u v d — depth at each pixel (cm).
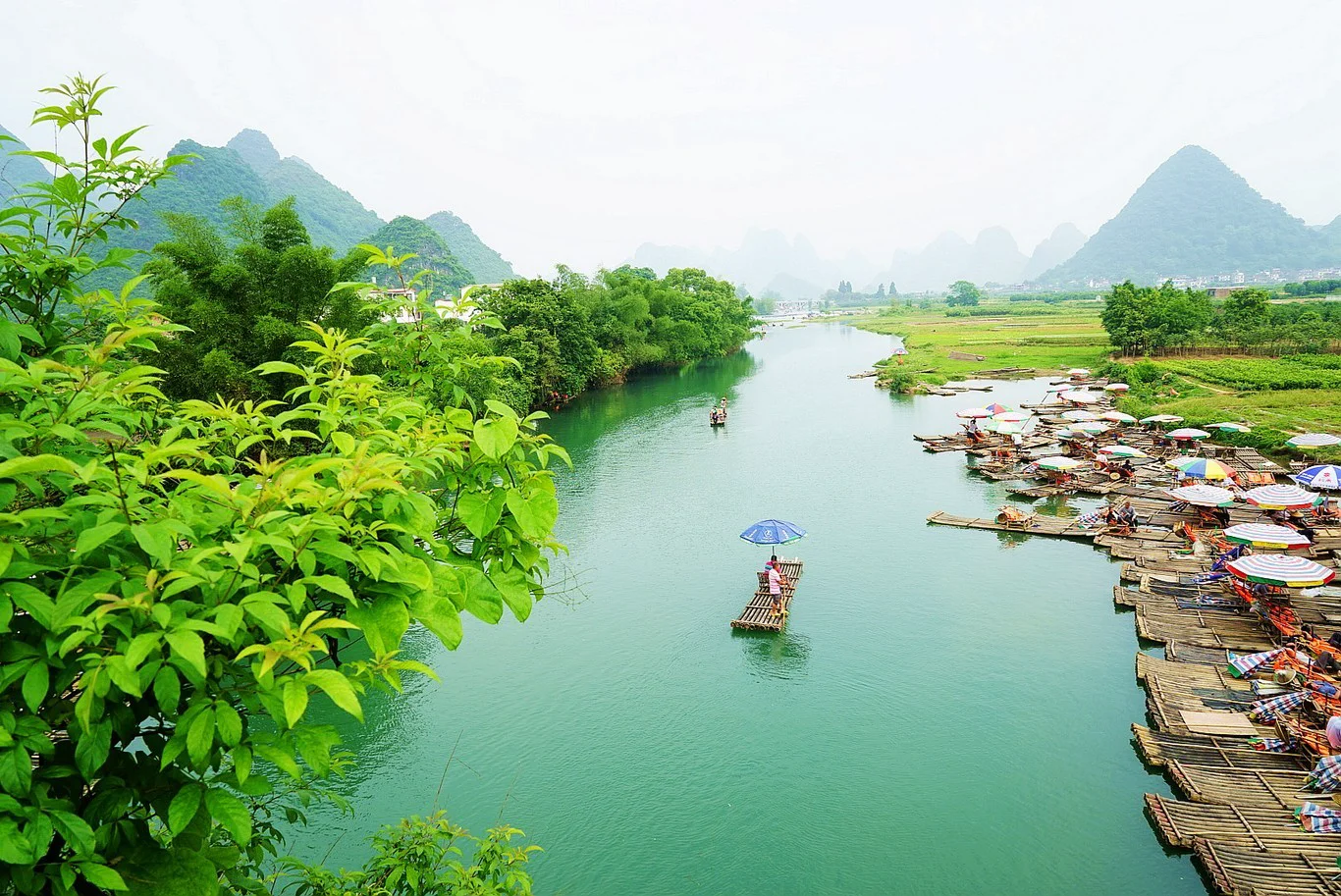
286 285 2983
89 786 415
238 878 550
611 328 9056
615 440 5734
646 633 2555
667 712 2097
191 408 523
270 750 381
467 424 547
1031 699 2092
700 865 1555
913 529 3500
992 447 4912
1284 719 1784
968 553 3184
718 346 11781
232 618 349
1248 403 5819
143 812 452
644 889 1496
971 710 2056
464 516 508
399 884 729
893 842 1598
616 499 4125
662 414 6906
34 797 347
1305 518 3281
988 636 2455
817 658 2359
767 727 2011
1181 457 3928
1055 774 1783
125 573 385
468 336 666
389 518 459
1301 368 7250
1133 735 1897
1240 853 1439
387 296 676
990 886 1480
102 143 500
